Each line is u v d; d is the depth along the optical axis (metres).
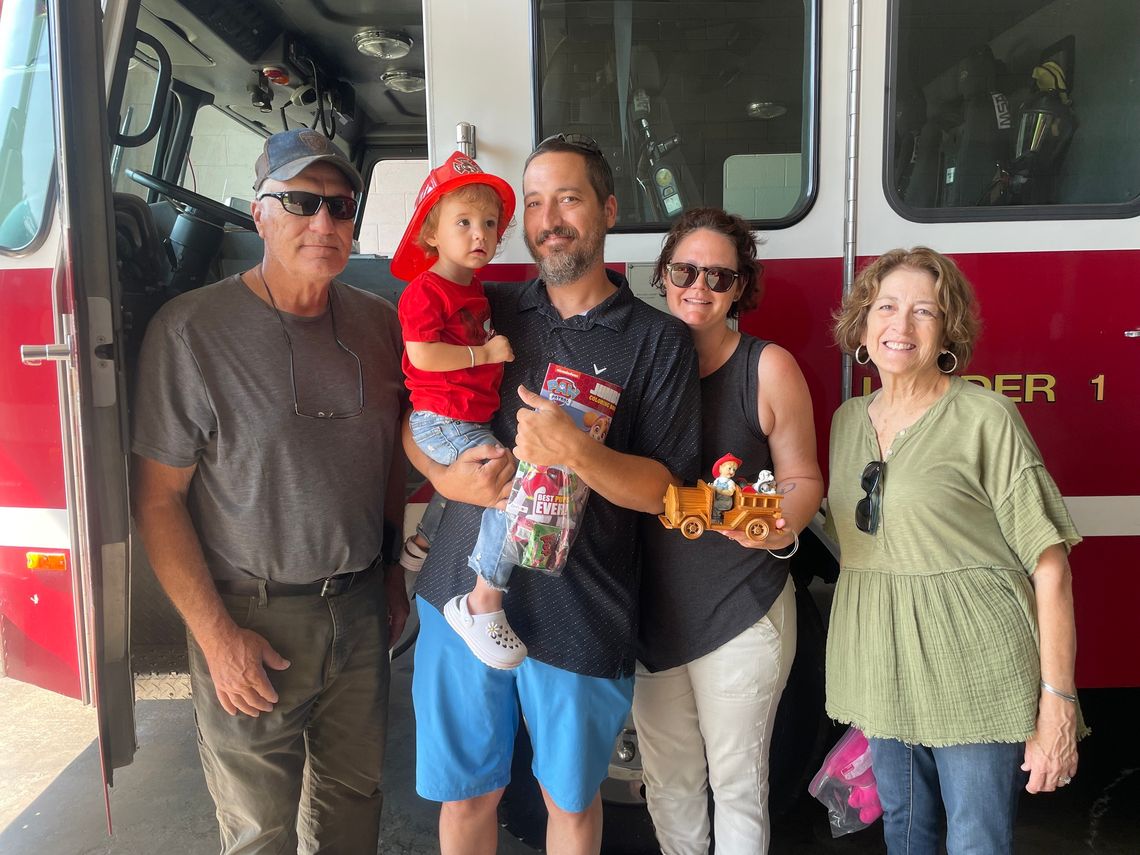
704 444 1.89
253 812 1.83
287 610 1.79
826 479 2.37
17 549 2.21
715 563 1.86
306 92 3.62
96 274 1.59
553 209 1.66
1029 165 2.31
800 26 2.26
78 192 1.56
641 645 1.97
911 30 2.24
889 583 1.73
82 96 1.56
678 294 1.84
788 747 2.38
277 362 1.72
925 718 1.68
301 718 1.86
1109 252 2.30
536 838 2.43
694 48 2.27
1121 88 2.29
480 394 1.72
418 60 3.60
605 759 1.81
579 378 1.69
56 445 2.15
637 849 2.44
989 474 1.67
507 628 1.68
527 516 1.58
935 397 1.76
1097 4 2.26
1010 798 1.68
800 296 2.33
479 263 1.69
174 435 1.68
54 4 1.52
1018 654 1.64
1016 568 1.67
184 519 1.73
